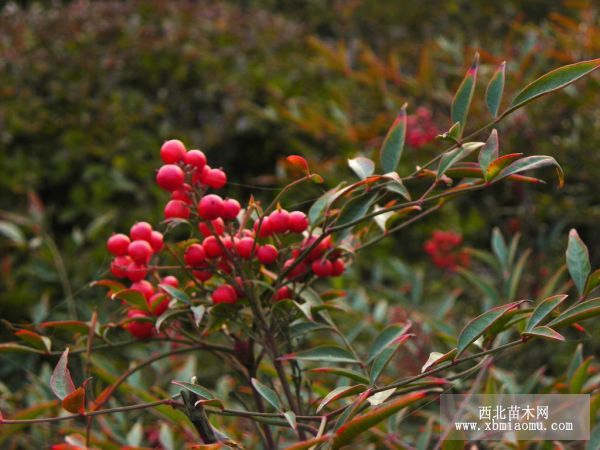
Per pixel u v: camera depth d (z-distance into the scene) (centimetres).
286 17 704
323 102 461
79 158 445
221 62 516
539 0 555
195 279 140
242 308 147
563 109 300
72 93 477
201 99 501
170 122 487
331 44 586
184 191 131
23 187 432
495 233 215
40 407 176
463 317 308
